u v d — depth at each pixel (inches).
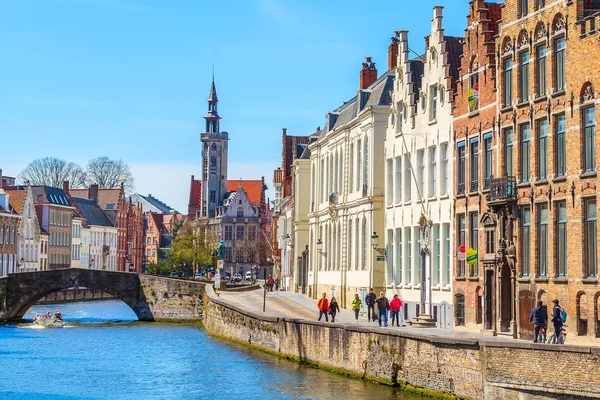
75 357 2247.8
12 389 1755.7
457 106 1994.3
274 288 4183.1
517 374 1289.4
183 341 2603.3
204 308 3203.7
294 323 2005.4
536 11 1678.2
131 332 2957.7
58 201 6171.3
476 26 1914.4
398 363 1568.7
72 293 5128.0
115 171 7367.1
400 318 2292.1
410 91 2271.2
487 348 1331.2
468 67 1946.4
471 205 1913.1
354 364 1712.6
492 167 1833.2
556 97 1615.4
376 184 2466.8
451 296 1995.6
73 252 6392.7
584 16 1561.3
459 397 1400.1
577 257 1545.3
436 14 2113.7
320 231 3080.7
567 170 1577.3
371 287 2454.5
